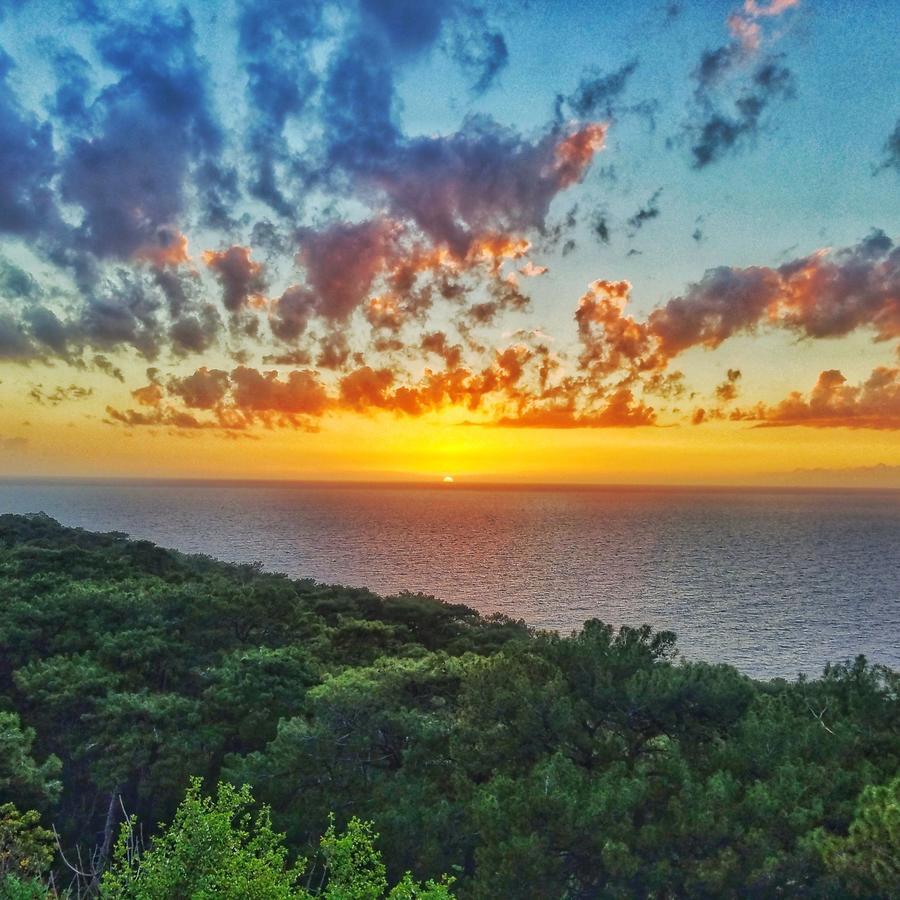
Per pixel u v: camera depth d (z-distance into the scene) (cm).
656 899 1423
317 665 3303
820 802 1460
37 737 2667
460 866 1655
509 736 1878
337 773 2130
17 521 8181
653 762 1697
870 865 1234
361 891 1150
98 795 2581
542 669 2014
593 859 1494
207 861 1088
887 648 12275
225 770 2192
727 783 1530
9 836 1588
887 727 1836
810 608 16412
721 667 2016
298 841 1983
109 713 2519
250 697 2795
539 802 1490
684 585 19825
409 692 2542
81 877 1717
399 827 1745
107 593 3912
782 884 1339
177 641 3584
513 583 19575
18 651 3203
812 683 2177
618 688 1886
